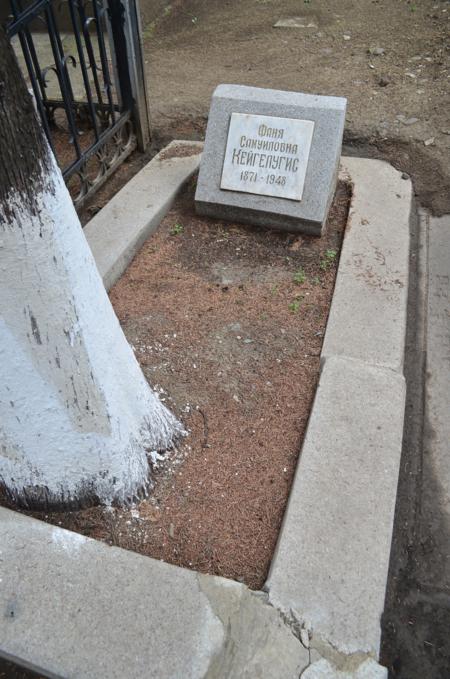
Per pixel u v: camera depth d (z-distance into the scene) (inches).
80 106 182.7
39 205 61.4
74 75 229.3
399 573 86.4
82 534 83.1
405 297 120.8
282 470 90.9
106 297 77.6
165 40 262.5
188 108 201.0
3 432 74.8
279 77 222.2
